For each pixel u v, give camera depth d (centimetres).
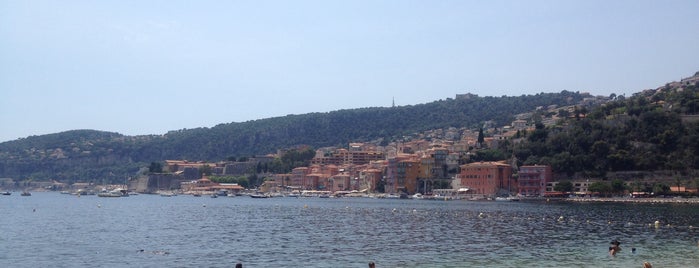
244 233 13488
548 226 14825
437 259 9200
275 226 15412
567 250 10125
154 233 13675
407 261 9044
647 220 16800
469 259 9175
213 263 9056
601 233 12988
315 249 10469
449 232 13300
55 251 10425
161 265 8912
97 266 8875
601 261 8919
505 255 9562
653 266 8456
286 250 10369
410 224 15675
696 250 10075
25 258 9638
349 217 18900
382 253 9881
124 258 9588
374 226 15100
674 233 12975
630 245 10788
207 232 13825
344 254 9825
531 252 9894
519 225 15188
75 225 16200
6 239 12362
